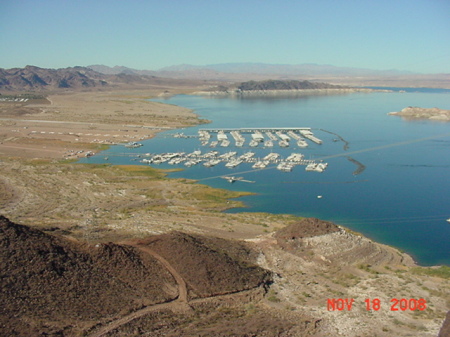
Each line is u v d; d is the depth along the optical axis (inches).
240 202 5615.2
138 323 2422.5
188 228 4362.7
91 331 2293.3
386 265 3528.5
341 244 3681.1
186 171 7455.7
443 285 3095.5
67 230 4124.0
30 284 2511.1
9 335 2102.6
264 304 2792.8
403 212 5241.1
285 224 4603.8
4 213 4830.2
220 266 3073.3
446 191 6161.4
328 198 5836.6
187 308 2632.9
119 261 2952.8
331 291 3004.4
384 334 2434.8
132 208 5196.9
